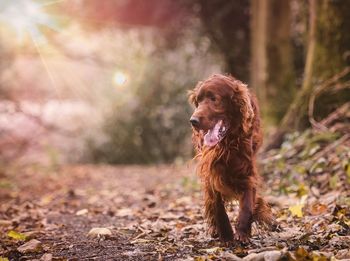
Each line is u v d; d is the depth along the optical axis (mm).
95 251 5035
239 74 16516
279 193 7324
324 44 9203
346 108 8539
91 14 17375
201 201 7660
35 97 19469
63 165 16516
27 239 5684
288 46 12766
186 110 16719
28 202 8422
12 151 18047
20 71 19250
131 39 17703
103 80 17969
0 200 9078
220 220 5129
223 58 16656
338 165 7273
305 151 7961
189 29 16922
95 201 8688
